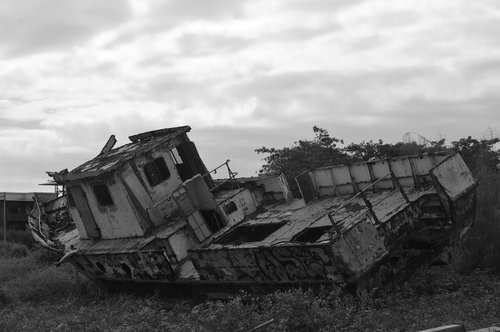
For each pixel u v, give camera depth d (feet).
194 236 51.01
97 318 40.96
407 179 45.70
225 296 46.65
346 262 37.27
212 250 44.73
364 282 38.60
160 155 56.44
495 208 48.19
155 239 50.96
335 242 37.11
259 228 50.67
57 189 80.64
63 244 67.00
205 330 30.07
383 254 39.32
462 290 37.11
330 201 49.62
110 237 58.59
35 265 79.00
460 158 44.09
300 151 69.46
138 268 52.90
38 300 61.36
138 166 55.11
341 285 37.83
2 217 115.85
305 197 51.16
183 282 49.01
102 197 57.11
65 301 58.18
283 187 53.93
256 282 43.32
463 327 26.78
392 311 33.71
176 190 51.39
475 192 44.80
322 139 71.97
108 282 59.98
